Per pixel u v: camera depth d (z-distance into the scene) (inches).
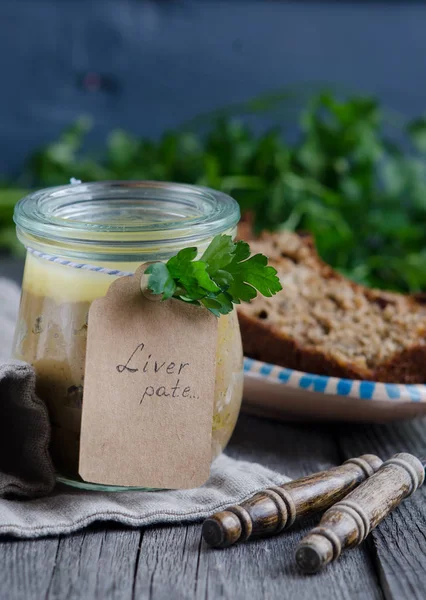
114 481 17.2
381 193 32.9
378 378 20.5
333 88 38.3
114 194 18.8
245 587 16.1
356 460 18.1
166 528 17.4
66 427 17.6
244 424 21.2
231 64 38.9
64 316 17.3
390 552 16.9
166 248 17.1
